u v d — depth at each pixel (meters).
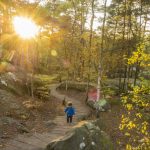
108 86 35.22
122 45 32.94
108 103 27.36
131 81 39.16
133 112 23.19
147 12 34.62
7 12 34.12
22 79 28.44
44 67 53.72
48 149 12.14
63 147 11.78
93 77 31.95
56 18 38.03
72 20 46.62
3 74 26.48
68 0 39.75
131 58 9.98
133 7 33.69
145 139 10.73
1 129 14.82
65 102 29.09
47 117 21.27
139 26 34.50
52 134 16.05
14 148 12.72
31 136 15.05
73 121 20.75
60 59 47.84
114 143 16.64
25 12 32.53
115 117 23.48
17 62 34.62
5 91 22.97
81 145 11.80
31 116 19.81
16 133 15.01
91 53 28.50
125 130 19.20
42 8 32.94
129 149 10.32
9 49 35.38
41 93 28.42
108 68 32.09
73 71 44.28
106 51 29.02
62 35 40.94
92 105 28.91
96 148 11.88
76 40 39.78
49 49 57.06
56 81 46.81
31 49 38.44
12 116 18.08
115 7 35.03
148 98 9.95
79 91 38.62
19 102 22.06
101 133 12.82
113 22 36.41
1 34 35.94
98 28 30.55
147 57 9.68
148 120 18.16
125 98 10.37
